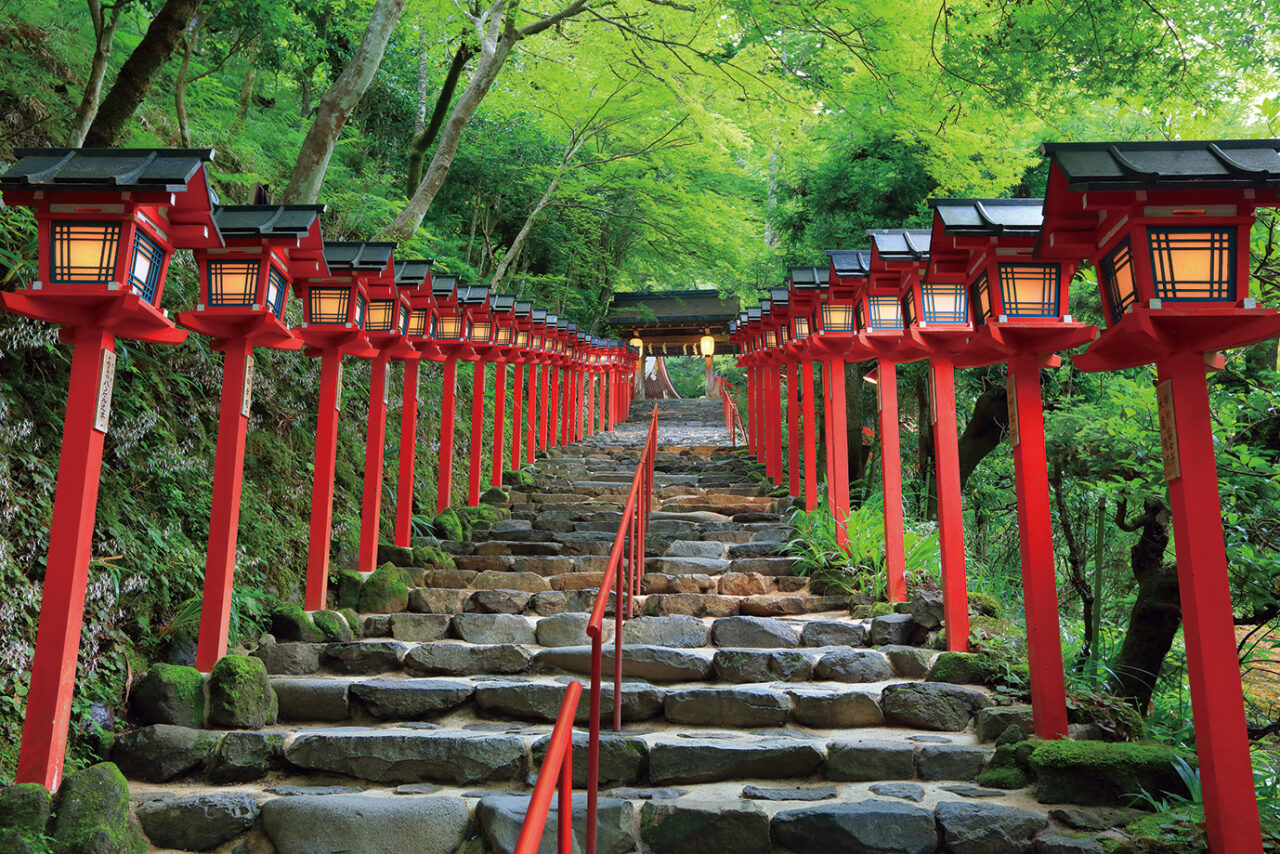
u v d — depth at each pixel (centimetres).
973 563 703
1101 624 645
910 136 911
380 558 640
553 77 1467
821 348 684
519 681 469
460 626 534
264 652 483
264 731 412
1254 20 583
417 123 1542
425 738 386
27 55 655
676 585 614
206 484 523
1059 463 618
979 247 386
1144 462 538
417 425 862
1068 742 354
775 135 1084
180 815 335
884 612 540
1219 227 273
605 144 1716
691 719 430
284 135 1148
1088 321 746
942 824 319
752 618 529
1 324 403
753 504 841
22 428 399
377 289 579
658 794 357
